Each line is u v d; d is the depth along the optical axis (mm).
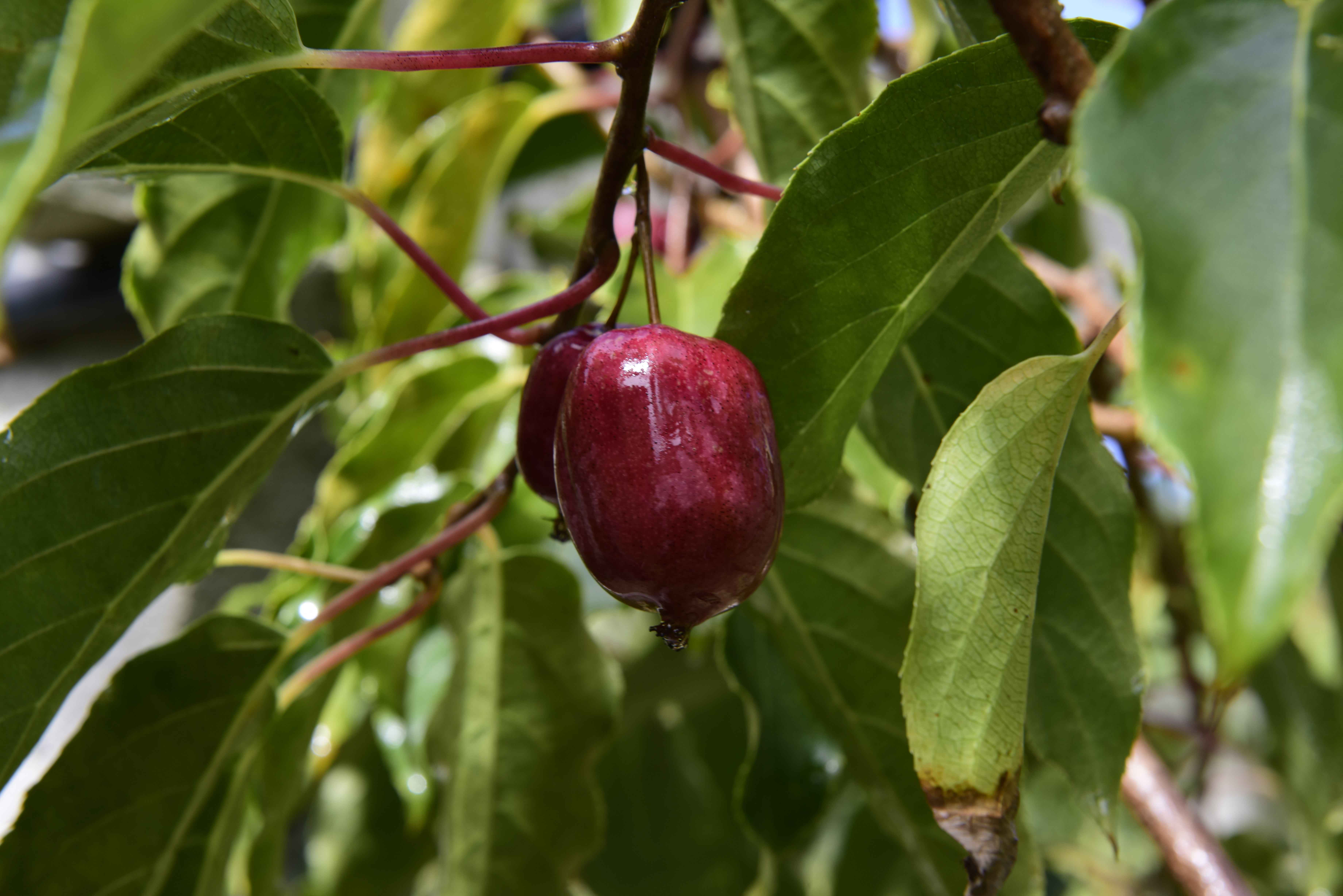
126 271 372
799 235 261
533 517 395
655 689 479
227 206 369
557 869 350
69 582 281
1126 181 215
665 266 352
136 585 288
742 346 268
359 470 417
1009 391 257
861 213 261
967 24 289
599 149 575
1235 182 215
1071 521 292
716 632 423
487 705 350
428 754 356
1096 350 256
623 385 260
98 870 316
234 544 564
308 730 360
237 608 454
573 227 550
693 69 534
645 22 260
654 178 489
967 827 257
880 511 325
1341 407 207
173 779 320
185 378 286
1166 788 340
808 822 354
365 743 482
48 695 283
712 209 486
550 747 350
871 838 472
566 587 349
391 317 452
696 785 540
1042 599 295
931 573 256
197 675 318
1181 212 214
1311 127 215
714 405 259
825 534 324
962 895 325
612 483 258
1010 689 259
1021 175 264
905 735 323
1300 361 209
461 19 465
